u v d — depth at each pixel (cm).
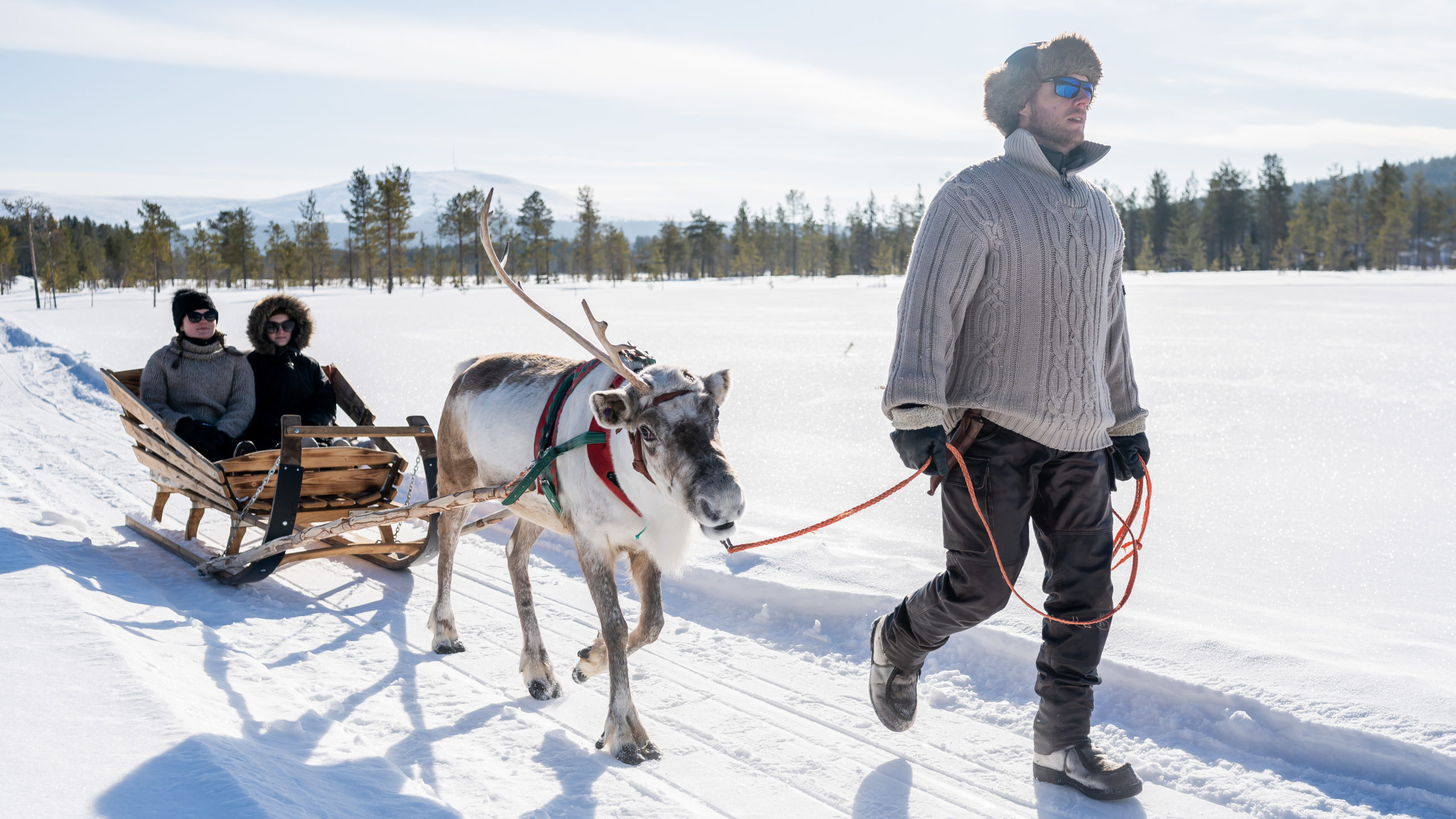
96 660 371
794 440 1056
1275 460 912
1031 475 353
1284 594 539
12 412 1242
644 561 429
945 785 369
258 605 570
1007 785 368
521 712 428
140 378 705
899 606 391
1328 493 776
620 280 12762
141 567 630
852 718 426
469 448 508
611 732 395
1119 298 372
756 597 557
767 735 411
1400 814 332
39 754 289
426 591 609
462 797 349
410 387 1448
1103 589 356
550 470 434
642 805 348
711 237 15038
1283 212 13525
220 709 364
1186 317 3045
